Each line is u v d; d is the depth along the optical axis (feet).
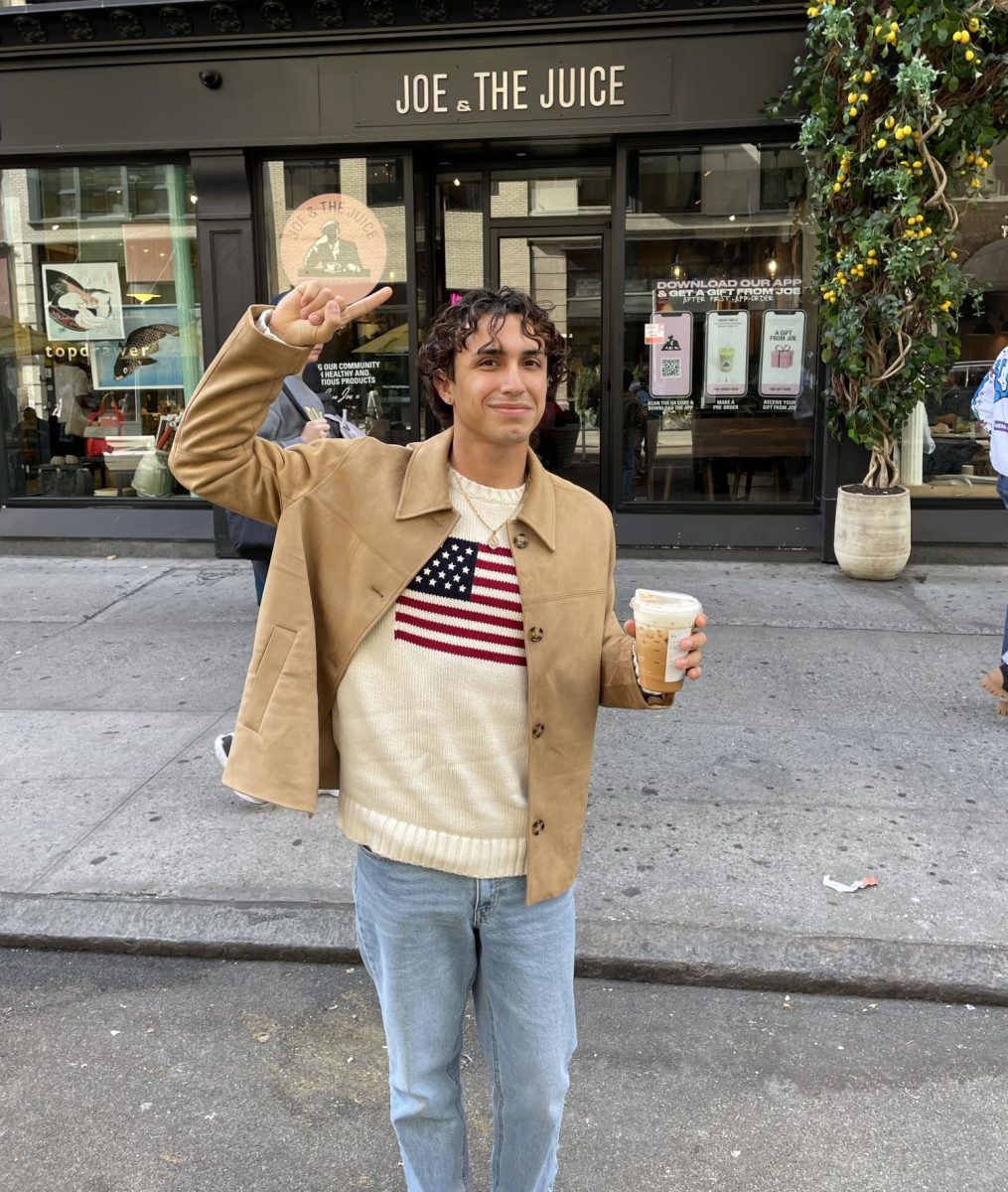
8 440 29.32
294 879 11.71
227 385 5.50
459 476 5.92
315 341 5.47
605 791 13.96
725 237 26.37
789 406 26.91
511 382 5.51
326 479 5.90
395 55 25.39
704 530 27.25
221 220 26.99
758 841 12.48
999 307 25.94
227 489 5.80
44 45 26.20
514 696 5.83
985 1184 7.65
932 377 23.81
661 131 25.30
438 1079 6.14
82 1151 8.03
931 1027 9.52
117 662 19.89
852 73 21.31
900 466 26.71
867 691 17.78
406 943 5.93
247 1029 9.54
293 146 26.37
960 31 20.03
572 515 6.07
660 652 5.73
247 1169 7.84
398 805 5.87
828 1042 9.32
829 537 26.48
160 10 25.26
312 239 27.22
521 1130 6.22
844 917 10.81
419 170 27.22
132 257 28.37
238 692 18.08
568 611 5.89
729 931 10.57
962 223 25.58
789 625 21.68
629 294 26.91
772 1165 7.86
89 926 10.91
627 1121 8.33
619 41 24.73
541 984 6.01
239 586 25.43
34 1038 9.41
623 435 27.61
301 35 25.36
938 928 10.59
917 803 13.51
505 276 29.09
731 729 16.12
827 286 23.41
